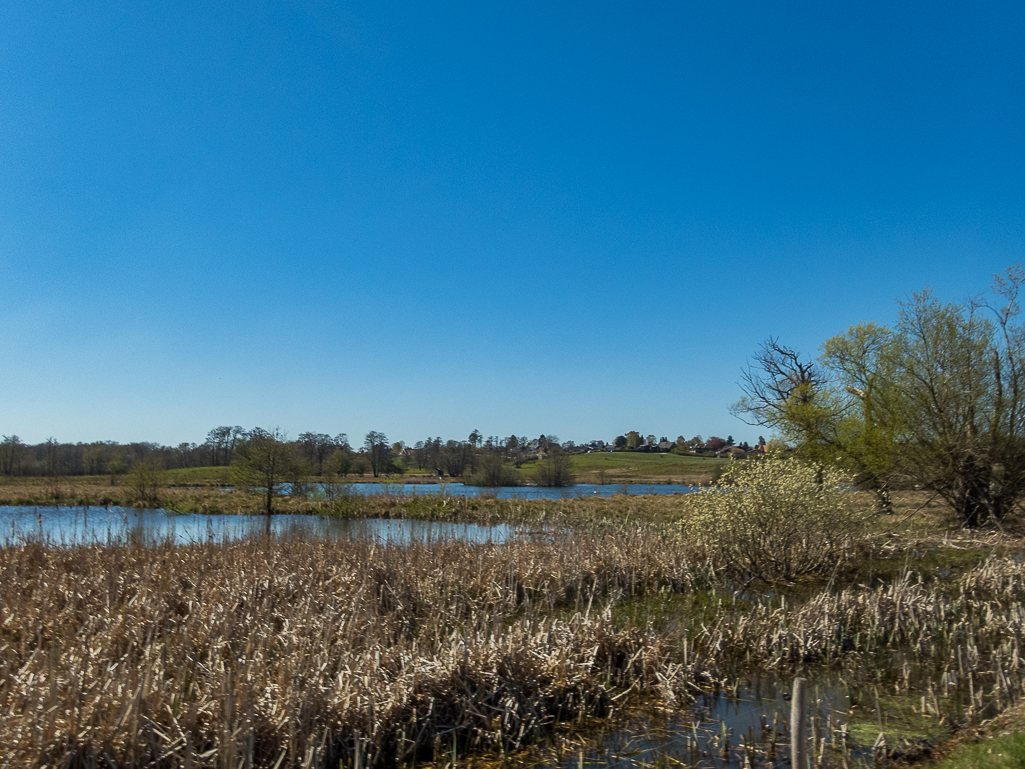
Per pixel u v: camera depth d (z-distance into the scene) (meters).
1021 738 5.38
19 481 44.19
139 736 5.05
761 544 13.77
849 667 8.41
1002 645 8.62
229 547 13.39
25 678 5.68
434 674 6.58
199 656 7.15
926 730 6.41
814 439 26.23
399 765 5.77
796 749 4.70
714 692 7.55
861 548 16.14
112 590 9.45
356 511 28.69
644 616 10.38
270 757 5.36
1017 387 19.09
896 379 21.80
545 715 6.66
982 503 19.41
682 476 66.62
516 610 10.87
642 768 5.74
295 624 7.84
